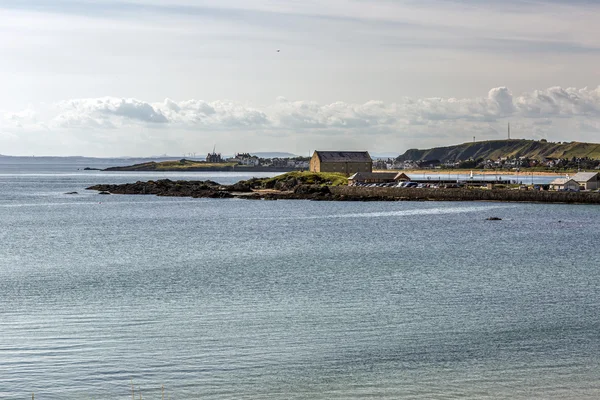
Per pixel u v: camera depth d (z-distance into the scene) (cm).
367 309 5041
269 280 6222
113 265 7225
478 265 7194
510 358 3941
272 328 4522
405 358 3944
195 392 3478
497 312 4962
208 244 9219
